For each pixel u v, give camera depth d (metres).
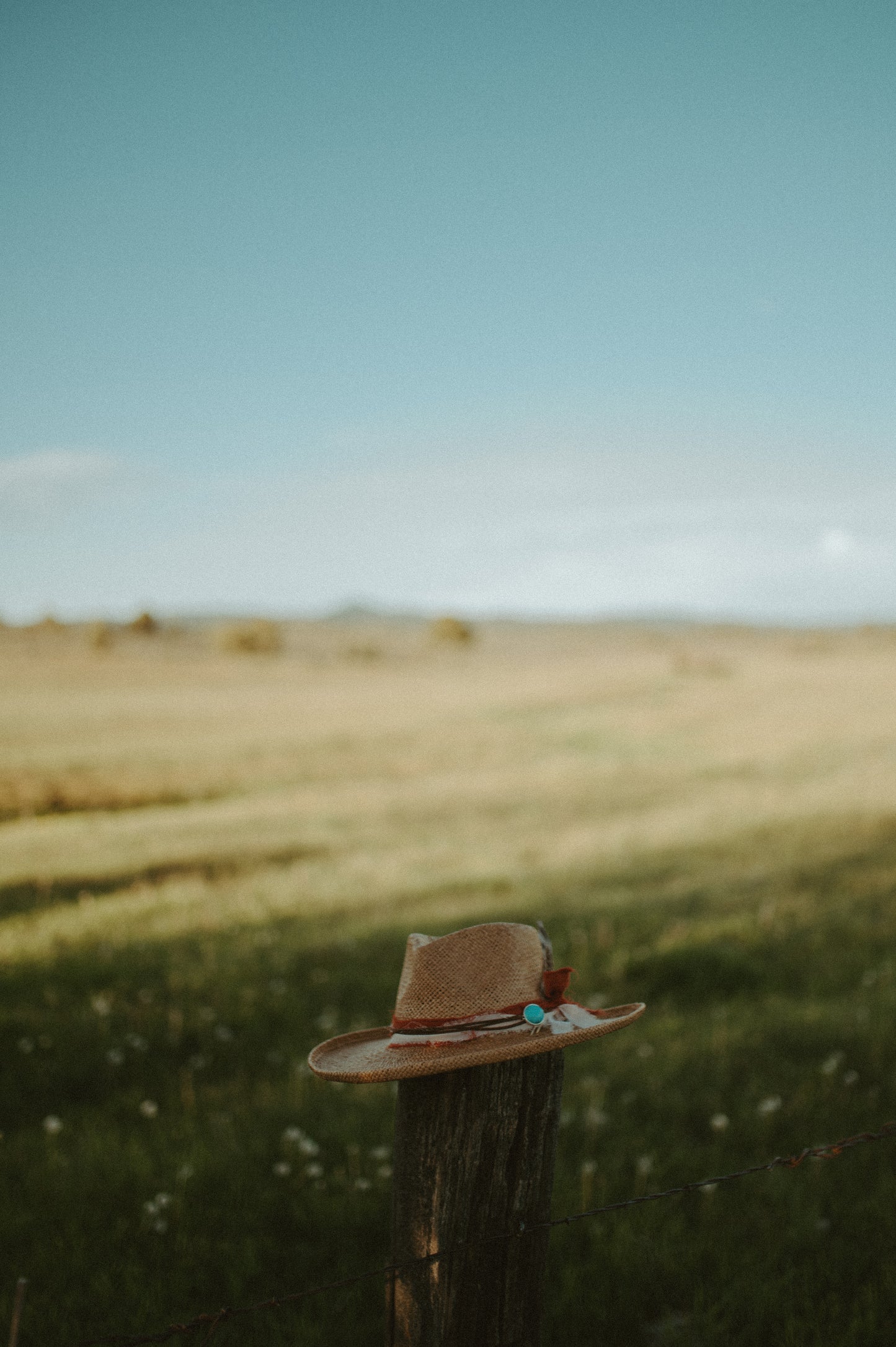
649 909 10.48
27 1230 3.92
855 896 10.93
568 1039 2.18
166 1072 5.83
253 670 63.06
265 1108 5.16
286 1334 3.28
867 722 35.59
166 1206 4.00
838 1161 4.46
